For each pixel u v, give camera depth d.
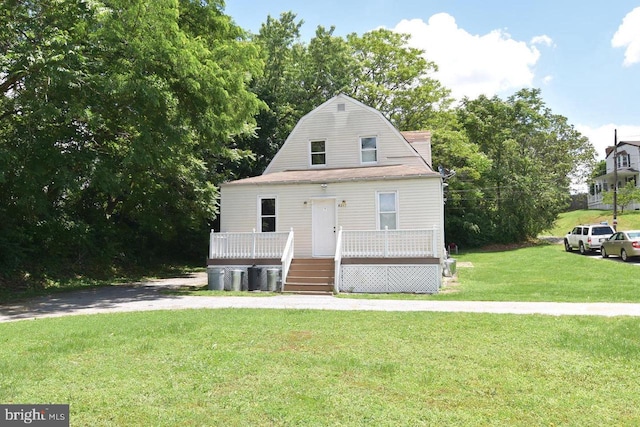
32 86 13.20
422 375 5.74
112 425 4.40
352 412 4.64
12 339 7.84
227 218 18.41
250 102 16.34
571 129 67.06
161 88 13.83
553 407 4.77
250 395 5.12
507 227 43.59
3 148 13.09
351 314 9.94
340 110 22.62
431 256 14.98
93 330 8.46
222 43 17.33
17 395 5.11
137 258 24.91
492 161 44.25
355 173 18.70
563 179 54.38
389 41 40.69
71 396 5.09
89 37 13.45
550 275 18.45
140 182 20.45
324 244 17.52
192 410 4.73
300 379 5.63
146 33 13.62
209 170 27.39
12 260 16.97
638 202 51.84
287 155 22.95
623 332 7.71
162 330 8.36
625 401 4.91
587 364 6.11
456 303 11.42
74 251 20.88
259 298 13.46
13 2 12.81
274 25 35.00
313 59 35.81
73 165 14.79
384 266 15.20
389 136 22.06
